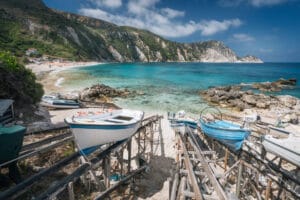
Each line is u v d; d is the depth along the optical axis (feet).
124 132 35.12
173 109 98.89
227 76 274.77
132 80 200.54
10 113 55.98
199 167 41.32
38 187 31.71
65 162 30.42
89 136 31.09
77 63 380.78
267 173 32.83
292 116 79.92
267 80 230.89
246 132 39.04
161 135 62.49
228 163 46.44
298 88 172.35
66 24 545.44
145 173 41.29
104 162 33.19
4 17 417.49
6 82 62.18
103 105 91.35
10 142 28.55
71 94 111.65
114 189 32.81
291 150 34.37
